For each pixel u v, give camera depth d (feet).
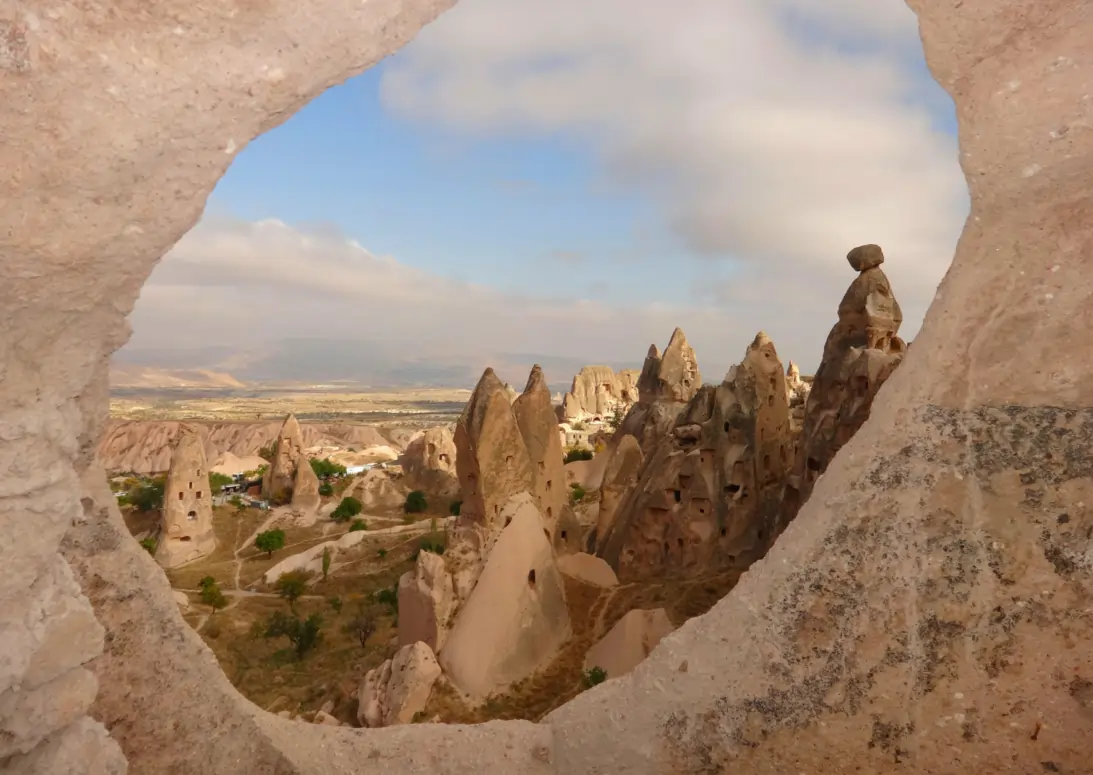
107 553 16.37
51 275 11.91
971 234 17.38
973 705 15.71
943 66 16.85
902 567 16.66
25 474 11.93
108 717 16.07
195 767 17.44
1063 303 16.12
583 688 50.55
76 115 11.31
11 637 11.92
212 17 12.30
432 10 14.73
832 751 16.53
